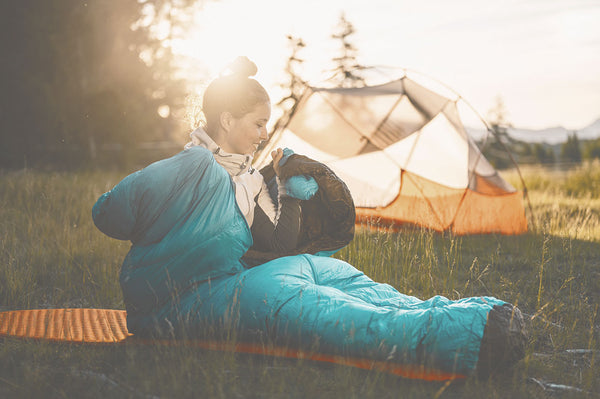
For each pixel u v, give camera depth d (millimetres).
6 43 17516
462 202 7117
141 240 2764
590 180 14086
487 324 2438
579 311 3826
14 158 16953
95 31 18609
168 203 2703
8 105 17234
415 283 4453
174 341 2678
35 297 4195
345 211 3053
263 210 3014
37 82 17156
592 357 2914
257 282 2709
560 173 16234
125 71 19797
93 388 2359
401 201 7121
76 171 15617
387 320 2518
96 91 18359
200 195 2707
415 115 7965
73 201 8156
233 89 2838
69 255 5125
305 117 8109
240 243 2807
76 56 18281
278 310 2623
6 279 4324
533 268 5059
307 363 2605
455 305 2584
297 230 2961
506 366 2514
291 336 2600
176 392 2268
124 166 18656
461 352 2424
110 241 5785
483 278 4715
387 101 8070
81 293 4363
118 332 3172
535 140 36750
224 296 2707
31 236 5715
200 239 2705
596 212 9164
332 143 7855
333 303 2615
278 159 2988
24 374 2457
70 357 2758
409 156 7504
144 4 20344
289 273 2771
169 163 2748
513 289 4383
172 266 2736
